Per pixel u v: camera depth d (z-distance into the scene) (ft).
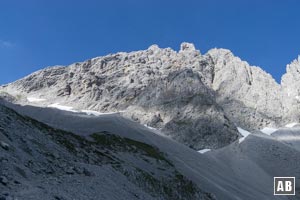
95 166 173.99
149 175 250.57
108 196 126.11
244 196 415.85
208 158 594.65
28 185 95.86
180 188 274.16
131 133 567.18
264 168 641.40
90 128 599.57
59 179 118.83
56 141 186.29
